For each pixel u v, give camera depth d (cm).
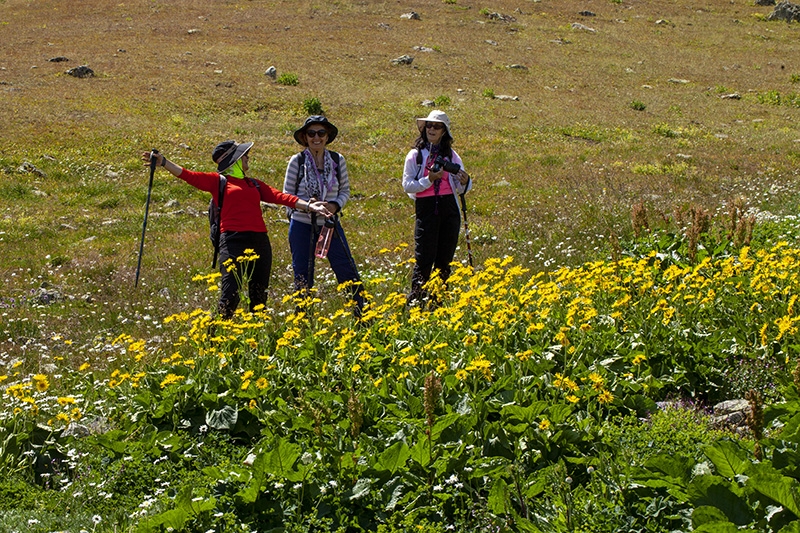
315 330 688
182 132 2609
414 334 665
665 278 791
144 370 625
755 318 689
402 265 1148
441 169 851
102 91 3080
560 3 6138
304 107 3108
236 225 779
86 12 4781
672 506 404
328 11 5153
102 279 1191
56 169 2088
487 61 4338
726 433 500
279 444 443
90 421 586
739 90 4097
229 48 4100
